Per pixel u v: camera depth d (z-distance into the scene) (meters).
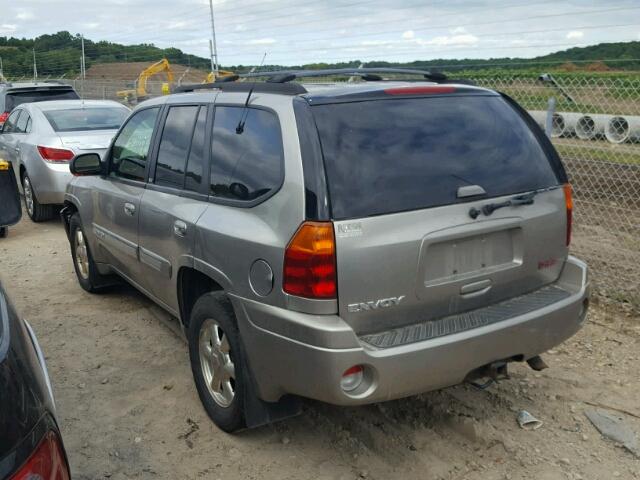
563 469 3.29
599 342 4.72
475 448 3.47
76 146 8.73
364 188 2.94
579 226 8.14
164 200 4.09
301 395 3.04
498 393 4.00
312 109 3.08
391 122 3.18
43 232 8.83
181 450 3.54
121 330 5.20
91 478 3.32
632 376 4.22
